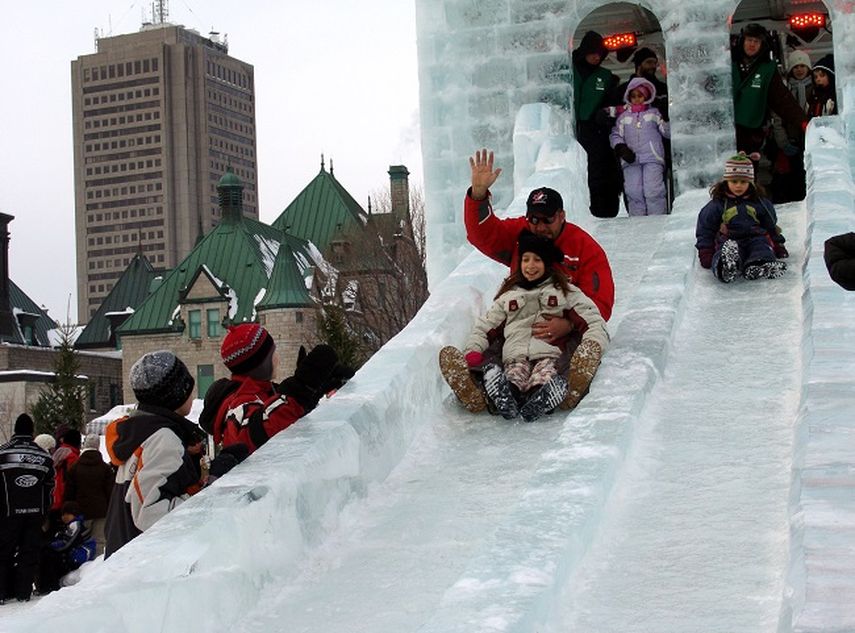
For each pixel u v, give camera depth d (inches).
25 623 193.3
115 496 260.4
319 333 1798.7
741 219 406.6
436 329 346.3
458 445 315.6
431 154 606.2
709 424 290.0
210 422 295.0
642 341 329.7
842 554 182.7
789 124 570.6
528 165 550.9
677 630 200.4
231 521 235.8
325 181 3373.5
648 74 580.7
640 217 518.3
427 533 266.8
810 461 219.6
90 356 3149.6
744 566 220.8
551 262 332.2
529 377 321.4
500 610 193.8
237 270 3058.6
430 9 607.2
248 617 234.8
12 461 453.4
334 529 271.4
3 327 3390.7
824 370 270.2
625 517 246.4
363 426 288.7
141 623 210.4
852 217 403.2
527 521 228.8
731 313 373.7
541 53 593.9
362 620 229.0
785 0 720.3
